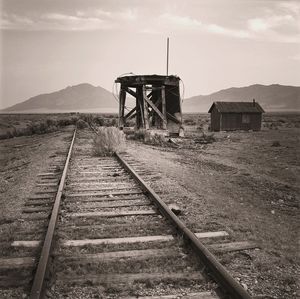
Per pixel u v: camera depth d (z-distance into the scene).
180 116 28.72
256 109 51.28
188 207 7.91
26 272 4.69
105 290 4.22
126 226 6.41
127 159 14.88
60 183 9.26
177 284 4.36
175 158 17.25
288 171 16.34
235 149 25.09
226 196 9.76
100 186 9.63
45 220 6.98
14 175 13.52
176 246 5.47
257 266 4.99
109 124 46.47
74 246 5.55
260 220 7.58
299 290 4.36
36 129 44.38
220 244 5.65
